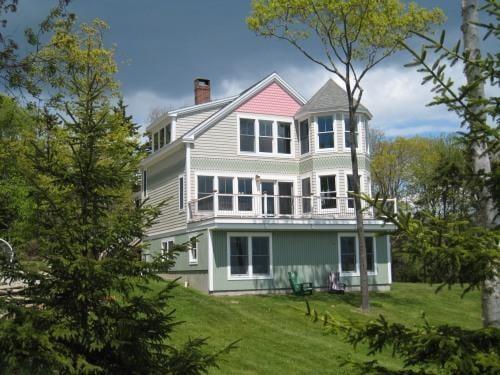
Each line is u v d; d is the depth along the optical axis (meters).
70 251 5.64
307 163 28.05
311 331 16.17
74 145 6.54
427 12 19.17
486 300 5.39
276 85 29.00
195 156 26.80
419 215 4.00
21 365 5.12
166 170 29.28
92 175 6.09
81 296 5.40
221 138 27.41
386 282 26.38
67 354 5.32
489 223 4.22
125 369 5.71
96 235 6.00
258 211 26.39
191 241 6.43
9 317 5.32
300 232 25.19
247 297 22.17
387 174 46.31
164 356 6.03
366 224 26.02
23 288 5.97
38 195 5.97
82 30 18.02
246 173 27.67
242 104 28.08
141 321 5.87
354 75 20.94
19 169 6.55
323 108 27.58
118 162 6.52
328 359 12.86
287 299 22.00
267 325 16.59
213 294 23.12
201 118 30.14
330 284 24.31
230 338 14.46
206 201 26.50
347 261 25.95
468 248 3.69
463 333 3.93
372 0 18.98
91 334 5.49
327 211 26.89
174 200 27.95
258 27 20.12
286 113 29.02
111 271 5.77
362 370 4.18
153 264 6.09
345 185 26.98
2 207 6.38
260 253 24.34
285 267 24.64
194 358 5.89
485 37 4.02
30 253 6.08
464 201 4.27
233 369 11.35
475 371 3.55
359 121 27.88
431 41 4.02
